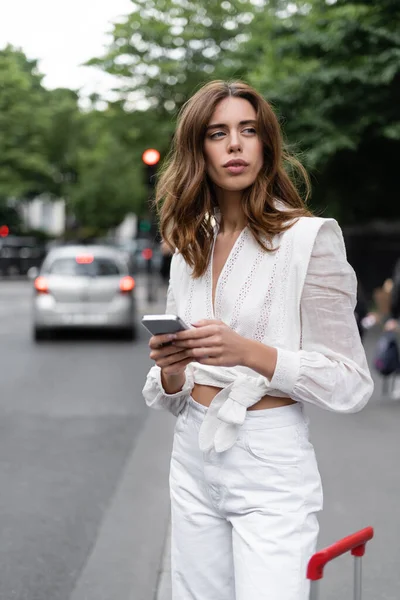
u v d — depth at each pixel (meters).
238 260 2.40
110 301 17.20
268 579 2.26
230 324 2.38
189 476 2.47
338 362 2.35
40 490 6.80
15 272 43.88
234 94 2.44
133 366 13.91
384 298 10.56
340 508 6.14
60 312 17.12
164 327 2.18
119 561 5.25
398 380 10.84
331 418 9.55
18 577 4.99
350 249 23.42
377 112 17.88
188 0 32.47
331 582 4.82
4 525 5.92
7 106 46.03
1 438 8.68
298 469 2.35
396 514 6.00
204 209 2.47
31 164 46.66
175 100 33.41
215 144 2.43
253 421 2.35
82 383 12.16
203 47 33.00
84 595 4.73
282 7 22.52
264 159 2.46
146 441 8.55
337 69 17.42
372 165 20.44
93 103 33.72
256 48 24.08
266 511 2.32
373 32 17.03
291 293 2.34
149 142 33.56
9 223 57.28
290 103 17.89
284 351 2.28
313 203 21.31
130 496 6.63
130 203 65.94
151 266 26.50
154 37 32.34
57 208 84.38
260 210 2.38
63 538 5.66
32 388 11.71
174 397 2.47
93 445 8.38
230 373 2.39
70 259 17.55
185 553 2.48
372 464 7.43
